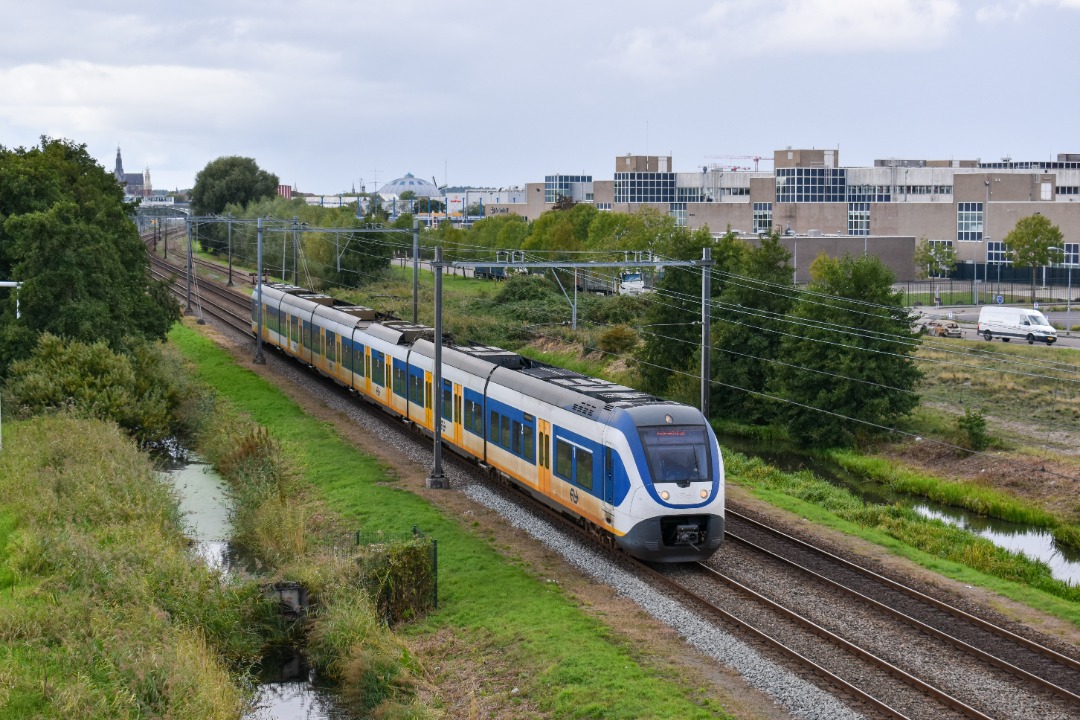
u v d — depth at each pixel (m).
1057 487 41.59
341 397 51.25
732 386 55.06
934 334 81.44
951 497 41.91
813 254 121.12
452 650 22.48
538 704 19.39
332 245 102.44
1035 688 19.67
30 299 44.94
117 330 46.91
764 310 56.22
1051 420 53.00
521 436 31.73
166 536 28.59
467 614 24.02
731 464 41.28
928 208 135.88
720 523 25.91
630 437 25.89
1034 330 77.00
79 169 58.41
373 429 43.84
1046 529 38.53
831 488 39.34
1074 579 31.44
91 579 23.64
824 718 18.12
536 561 27.19
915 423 52.06
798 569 26.70
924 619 23.59
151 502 30.58
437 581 25.64
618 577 25.59
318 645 22.84
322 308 55.62
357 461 38.06
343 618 22.56
